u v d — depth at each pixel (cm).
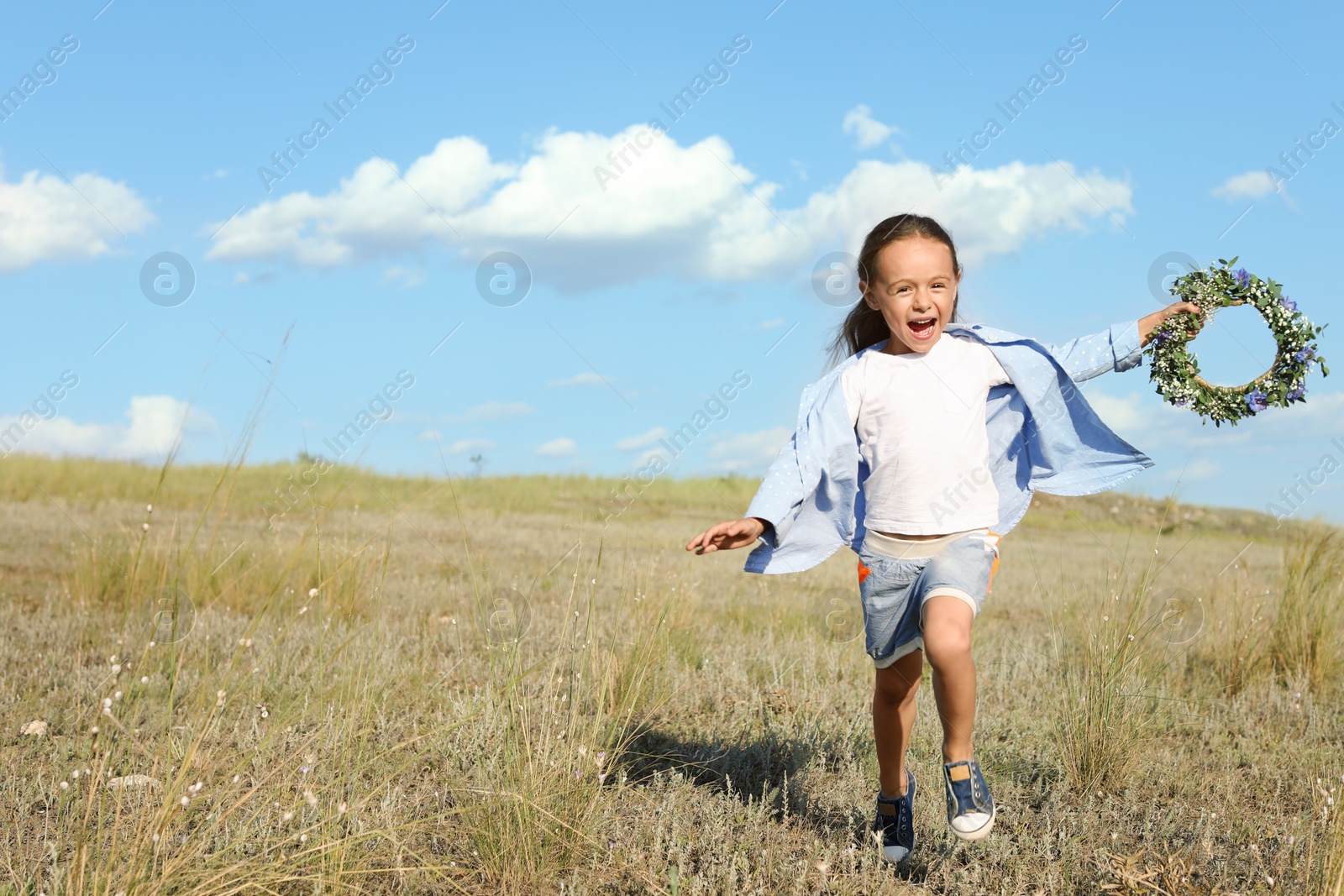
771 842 343
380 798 353
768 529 322
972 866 332
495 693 464
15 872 287
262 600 734
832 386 337
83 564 788
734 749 445
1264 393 353
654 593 651
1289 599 668
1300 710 544
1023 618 884
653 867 321
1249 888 312
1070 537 1853
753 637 718
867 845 339
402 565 981
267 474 1401
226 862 287
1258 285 358
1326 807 345
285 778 335
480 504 1883
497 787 341
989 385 334
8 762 398
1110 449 338
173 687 331
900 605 320
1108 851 340
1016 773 435
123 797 333
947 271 323
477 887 313
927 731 486
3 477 1622
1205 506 2331
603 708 416
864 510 342
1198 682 615
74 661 565
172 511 1302
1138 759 437
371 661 458
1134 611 467
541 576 921
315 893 276
